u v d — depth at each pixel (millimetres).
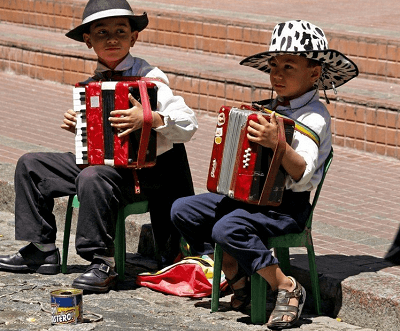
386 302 5125
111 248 5738
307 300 5621
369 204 7258
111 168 5641
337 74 5449
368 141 9023
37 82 12398
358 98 9047
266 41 11398
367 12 13039
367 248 6152
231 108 5195
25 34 13586
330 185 7824
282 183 5113
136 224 6727
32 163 5973
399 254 5898
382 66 10383
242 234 5082
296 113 5320
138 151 5594
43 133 9562
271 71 5395
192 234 5582
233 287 5496
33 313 5297
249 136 5023
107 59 5844
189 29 12258
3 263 6160
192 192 6160
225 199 5484
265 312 5242
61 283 5930
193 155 8758
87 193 5582
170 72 10875
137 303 5559
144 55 11867
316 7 13555
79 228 5645
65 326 5000
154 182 5891
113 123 5527
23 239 6008
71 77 12023
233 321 5266
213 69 10844
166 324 5133
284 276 5207
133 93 5562
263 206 5262
